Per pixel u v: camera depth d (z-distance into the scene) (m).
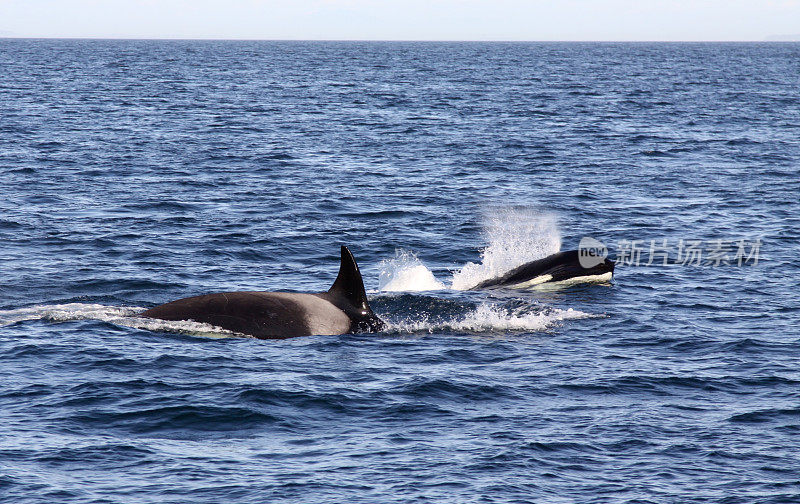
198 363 53.31
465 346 58.84
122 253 87.31
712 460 40.50
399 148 184.12
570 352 57.84
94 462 39.22
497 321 65.06
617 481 38.25
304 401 47.22
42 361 52.97
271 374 51.56
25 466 38.44
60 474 37.88
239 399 47.09
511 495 36.72
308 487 37.16
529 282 76.19
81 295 71.31
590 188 136.75
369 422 44.69
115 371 51.47
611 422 45.00
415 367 53.72
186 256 87.25
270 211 113.44
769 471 39.38
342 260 64.38
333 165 158.25
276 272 82.44
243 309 60.66
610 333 62.72
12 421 43.66
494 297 71.62
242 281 78.25
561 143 195.38
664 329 63.84
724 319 67.06
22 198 116.94
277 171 149.62
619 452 41.31
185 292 73.75
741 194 130.38
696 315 68.19
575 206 121.06
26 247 88.38
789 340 61.16
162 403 46.41
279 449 41.19
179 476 38.03
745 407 47.50
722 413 46.56
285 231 100.94
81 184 130.38
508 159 169.50
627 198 127.75
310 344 58.06
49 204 113.38
